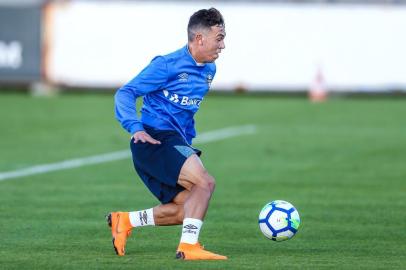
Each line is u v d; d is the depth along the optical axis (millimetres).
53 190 39125
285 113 73688
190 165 24812
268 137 58969
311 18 84375
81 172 44500
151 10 83500
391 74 84750
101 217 32812
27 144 54750
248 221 32125
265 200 36750
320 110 76188
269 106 79062
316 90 84688
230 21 84562
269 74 84812
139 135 24609
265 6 84375
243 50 84625
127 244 27766
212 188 24875
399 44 84375
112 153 51312
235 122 67500
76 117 69125
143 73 25250
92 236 29062
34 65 84312
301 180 42188
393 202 36312
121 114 24875
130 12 83562
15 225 30953
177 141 25281
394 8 84188
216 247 27453
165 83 25469
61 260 25062
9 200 36406
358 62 84688
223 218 32688
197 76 25781
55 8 83875
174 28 83500
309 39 84562
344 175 43688
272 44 84500
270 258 25562
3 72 84062
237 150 52969
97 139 57250
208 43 25344
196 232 24875
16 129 61906
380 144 55625
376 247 27500
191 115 26188
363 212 34031
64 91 90312
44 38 84125
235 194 38281
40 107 75625
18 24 83688
